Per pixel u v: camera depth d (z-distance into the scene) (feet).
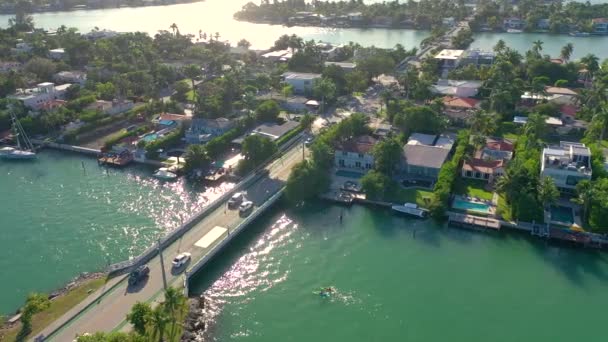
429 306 336.70
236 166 522.06
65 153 596.29
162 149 570.87
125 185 511.81
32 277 371.97
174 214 453.17
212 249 379.96
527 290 349.61
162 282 347.36
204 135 590.55
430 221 430.61
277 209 456.86
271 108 644.27
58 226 439.22
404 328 318.86
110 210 463.83
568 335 311.47
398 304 338.95
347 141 538.47
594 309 331.98
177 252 381.40
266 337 313.53
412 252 392.47
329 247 401.29
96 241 415.64
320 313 332.80
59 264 386.93
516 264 376.68
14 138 617.21
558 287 352.28
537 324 320.29
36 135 633.61
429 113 571.69
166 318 291.58
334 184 489.26
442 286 354.54
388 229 422.82
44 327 307.58
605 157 494.59
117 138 596.70
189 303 336.08
